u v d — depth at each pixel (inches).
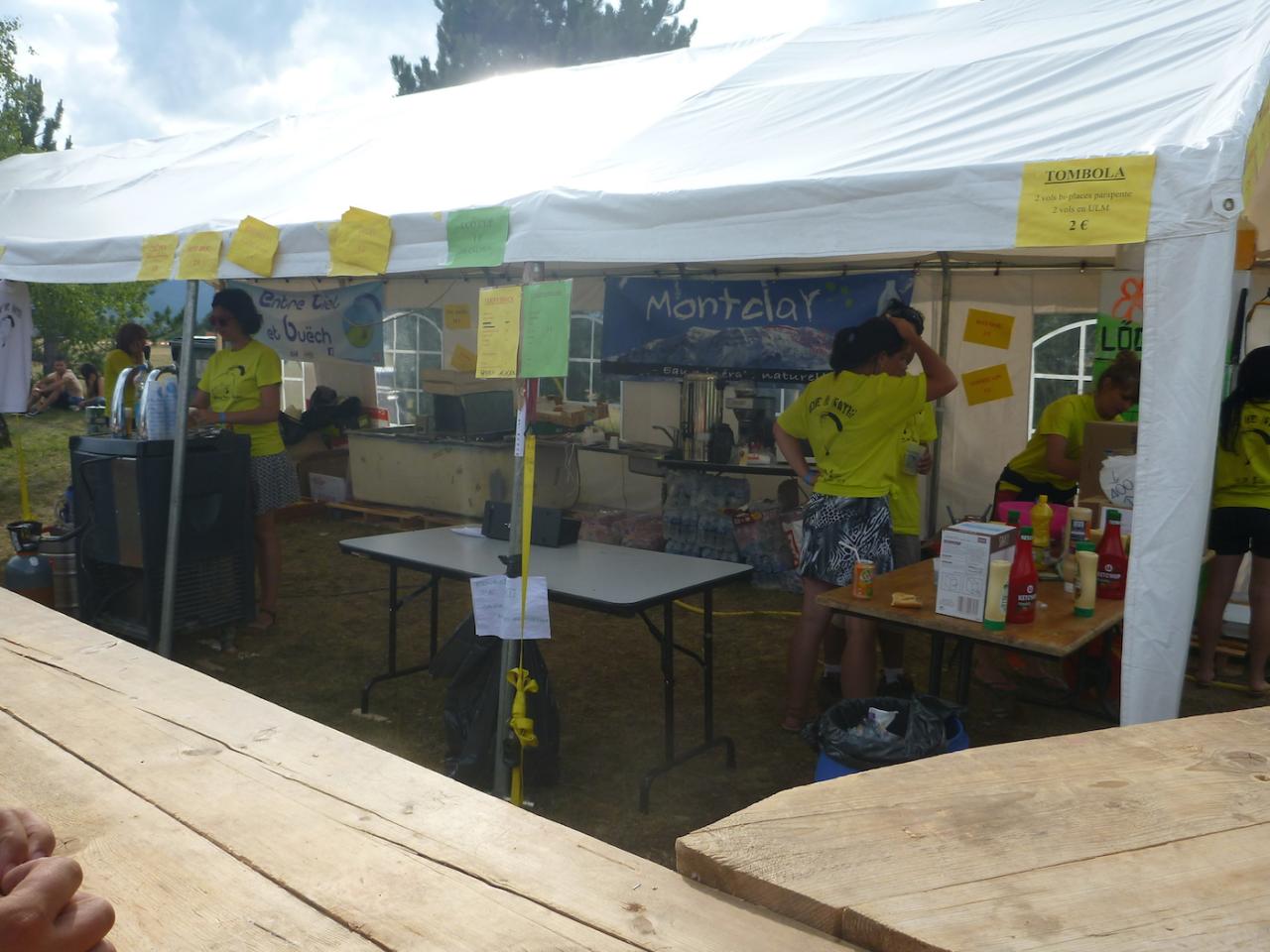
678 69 167.6
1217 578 180.9
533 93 180.4
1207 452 81.0
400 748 157.1
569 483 326.3
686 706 176.9
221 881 37.8
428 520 321.1
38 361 578.2
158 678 60.1
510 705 122.0
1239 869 36.1
